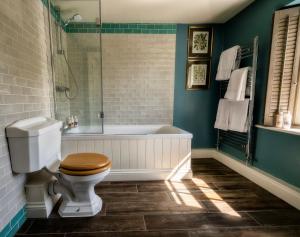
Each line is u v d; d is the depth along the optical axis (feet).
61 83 7.82
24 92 4.97
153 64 9.53
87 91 8.28
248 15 7.62
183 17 8.68
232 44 8.81
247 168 7.37
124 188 6.50
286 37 5.92
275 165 6.26
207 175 7.70
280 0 6.05
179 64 9.62
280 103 6.22
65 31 7.98
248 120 7.16
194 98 9.89
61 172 4.66
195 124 10.03
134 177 7.11
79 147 6.96
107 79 9.50
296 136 5.46
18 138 4.13
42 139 4.50
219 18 8.85
